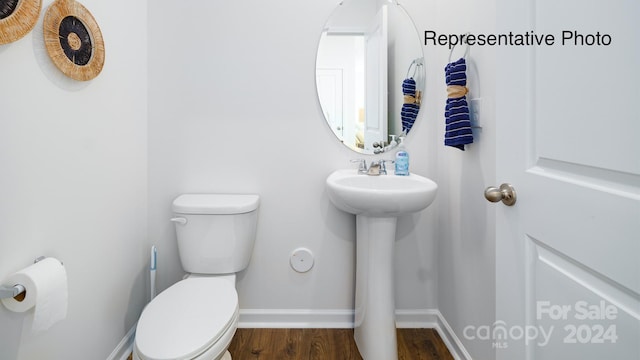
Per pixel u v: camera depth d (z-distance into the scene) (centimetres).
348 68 189
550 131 77
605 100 63
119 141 161
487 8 136
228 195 186
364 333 165
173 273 191
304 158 191
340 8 188
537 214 81
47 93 116
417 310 196
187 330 116
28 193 108
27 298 97
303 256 193
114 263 157
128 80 168
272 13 186
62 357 123
